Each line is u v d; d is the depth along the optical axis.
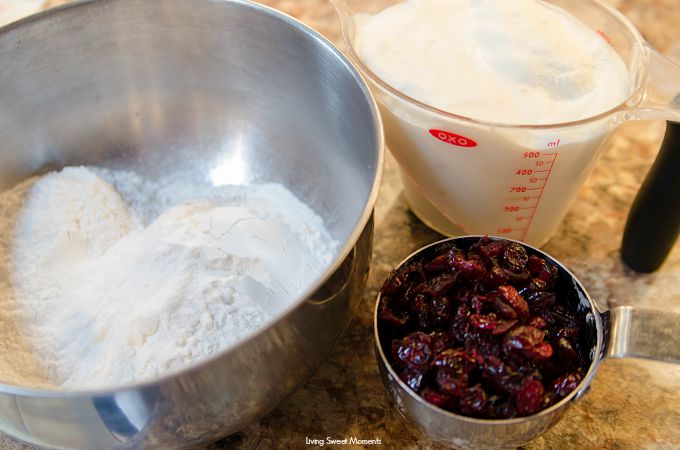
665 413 0.28
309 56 0.31
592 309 0.26
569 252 0.34
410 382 0.24
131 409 0.21
